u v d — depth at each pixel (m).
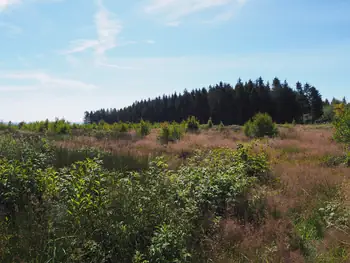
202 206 4.93
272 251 3.94
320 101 67.69
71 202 3.86
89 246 3.46
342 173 7.53
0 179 4.30
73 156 8.13
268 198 5.48
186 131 23.22
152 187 4.60
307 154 10.72
